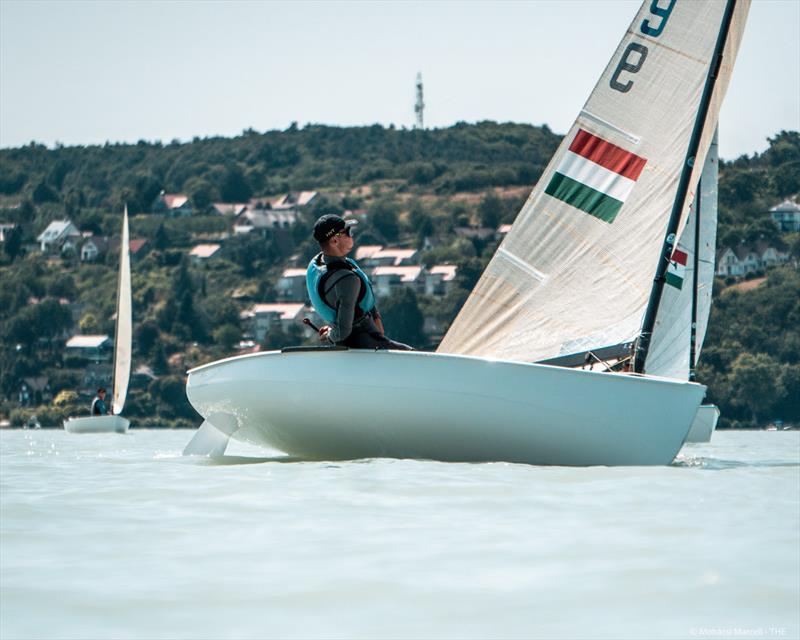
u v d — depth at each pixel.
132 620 11.85
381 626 11.62
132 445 62.25
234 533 16.95
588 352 37.19
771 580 13.55
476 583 13.44
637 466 30.39
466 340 39.22
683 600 12.61
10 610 12.24
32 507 19.88
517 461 30.31
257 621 11.80
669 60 37.06
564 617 11.93
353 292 29.44
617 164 37.44
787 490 23.66
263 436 32.41
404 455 30.88
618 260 36.97
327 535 16.77
